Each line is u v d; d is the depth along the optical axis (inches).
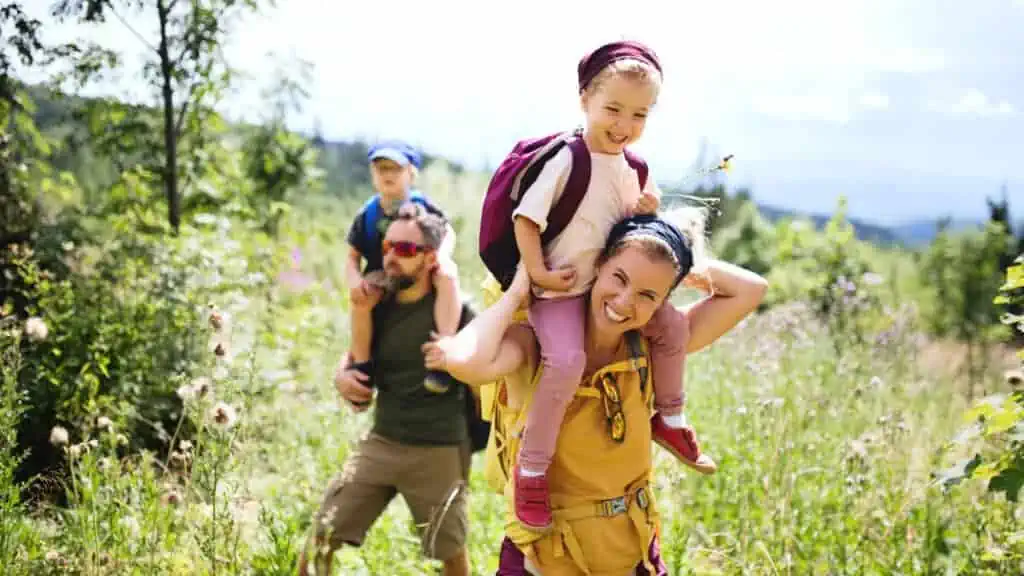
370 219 182.2
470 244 485.7
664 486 168.1
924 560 179.3
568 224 113.9
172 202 305.7
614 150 113.9
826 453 222.1
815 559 180.9
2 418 153.6
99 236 281.1
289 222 384.2
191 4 293.0
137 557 152.6
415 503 170.9
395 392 169.5
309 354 301.4
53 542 161.0
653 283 109.7
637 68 109.5
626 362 116.5
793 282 498.9
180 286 256.7
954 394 285.7
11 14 264.8
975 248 538.0
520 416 118.3
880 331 307.3
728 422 242.2
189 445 155.5
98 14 274.7
